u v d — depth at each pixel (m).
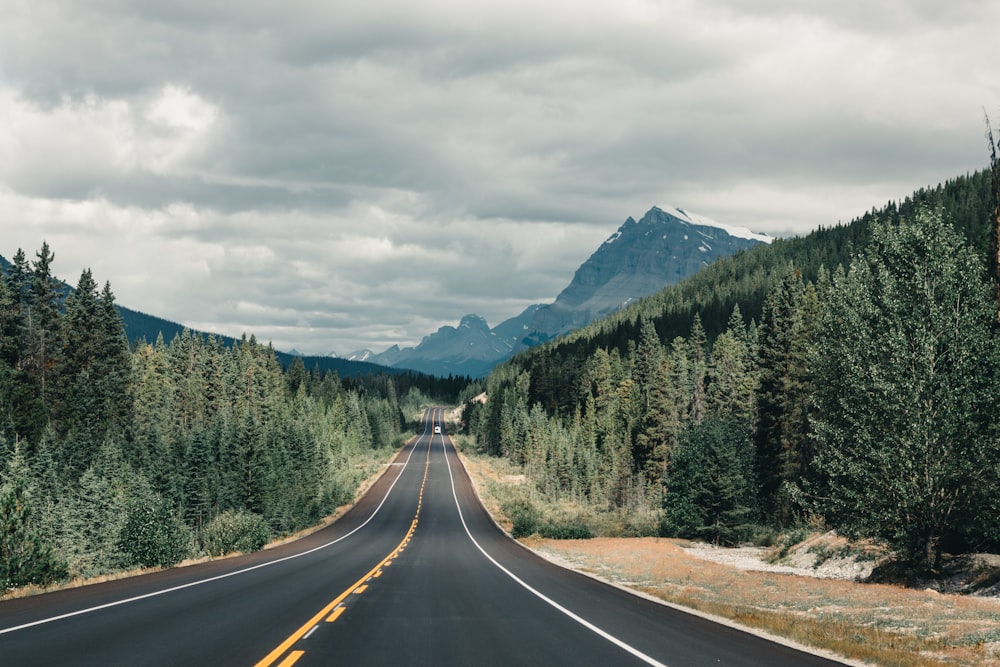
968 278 25.52
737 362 99.25
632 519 73.31
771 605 18.89
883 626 14.95
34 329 89.38
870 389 25.41
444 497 106.12
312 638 10.77
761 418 65.38
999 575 23.22
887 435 24.55
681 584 24.44
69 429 83.56
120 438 89.25
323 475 100.19
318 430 148.00
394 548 44.28
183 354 141.12
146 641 10.12
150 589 17.61
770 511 63.34
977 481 23.69
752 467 61.81
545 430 143.38
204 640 10.32
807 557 41.22
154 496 56.75
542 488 120.88
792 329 61.69
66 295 93.88
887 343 25.23
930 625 14.61
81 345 93.94
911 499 23.91
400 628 12.10
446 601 16.55
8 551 19.19
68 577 21.95
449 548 45.06
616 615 14.97
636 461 107.19
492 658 9.68
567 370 183.50
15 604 14.27
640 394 124.94
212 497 77.88
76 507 53.62
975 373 24.52
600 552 42.75
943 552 28.25
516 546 49.75
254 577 21.84
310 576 22.64
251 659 9.02
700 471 57.62
